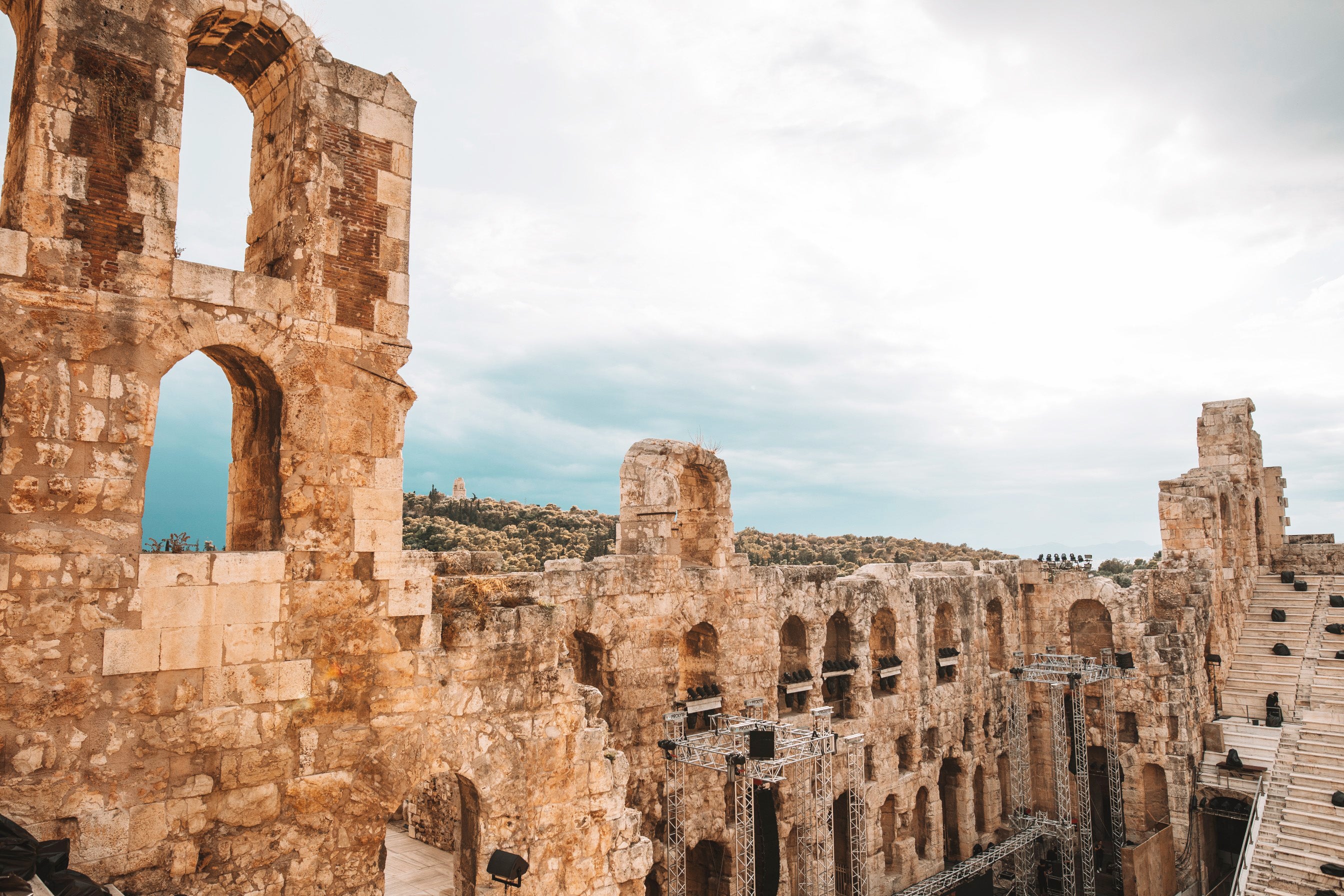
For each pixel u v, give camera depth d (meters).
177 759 14.43
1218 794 46.47
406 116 18.05
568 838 20.48
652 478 30.02
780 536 137.00
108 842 13.66
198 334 15.13
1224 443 58.22
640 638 28.41
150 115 14.79
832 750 30.95
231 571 15.16
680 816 28.36
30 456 13.39
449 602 19.41
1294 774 41.47
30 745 13.13
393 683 17.05
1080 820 47.28
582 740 20.97
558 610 20.89
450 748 18.44
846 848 38.66
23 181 13.65
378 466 17.14
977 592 48.06
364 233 17.28
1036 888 46.09
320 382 16.48
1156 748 46.97
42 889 11.55
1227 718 49.62
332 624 16.30
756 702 31.61
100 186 14.24
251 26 16.61
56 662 13.41
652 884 31.31
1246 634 54.50
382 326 17.34
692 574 30.45
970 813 45.25
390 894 26.95
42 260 13.62
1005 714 49.22
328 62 17.06
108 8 14.44
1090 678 45.00
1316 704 46.88
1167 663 47.31
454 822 31.62
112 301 14.24
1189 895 45.00
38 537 13.38
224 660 14.98
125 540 14.12
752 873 28.30
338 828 16.14
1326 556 59.91
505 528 87.31
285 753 15.59
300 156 16.62
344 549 16.56
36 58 13.95
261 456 16.94
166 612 14.43
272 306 15.99
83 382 13.91
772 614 33.62
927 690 43.12
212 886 14.68
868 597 39.91
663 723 28.84
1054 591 51.62
